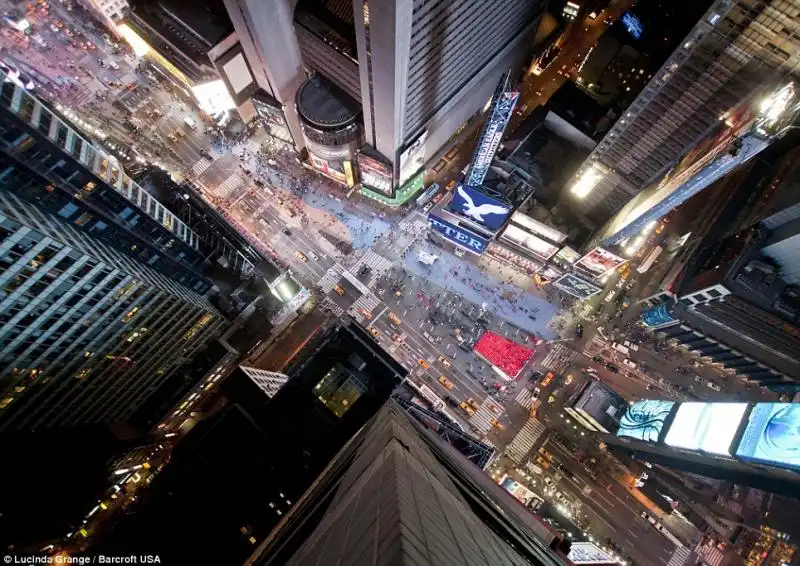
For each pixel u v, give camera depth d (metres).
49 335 76.19
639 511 110.81
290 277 116.75
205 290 109.50
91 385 91.38
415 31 78.44
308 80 116.94
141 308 87.38
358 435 59.00
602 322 125.69
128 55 139.75
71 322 77.88
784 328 102.12
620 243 103.31
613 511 110.44
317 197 133.38
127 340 90.62
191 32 121.62
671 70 80.12
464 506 31.08
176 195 108.81
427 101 104.88
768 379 114.56
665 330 123.44
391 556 14.04
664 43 113.62
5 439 82.75
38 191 71.94
